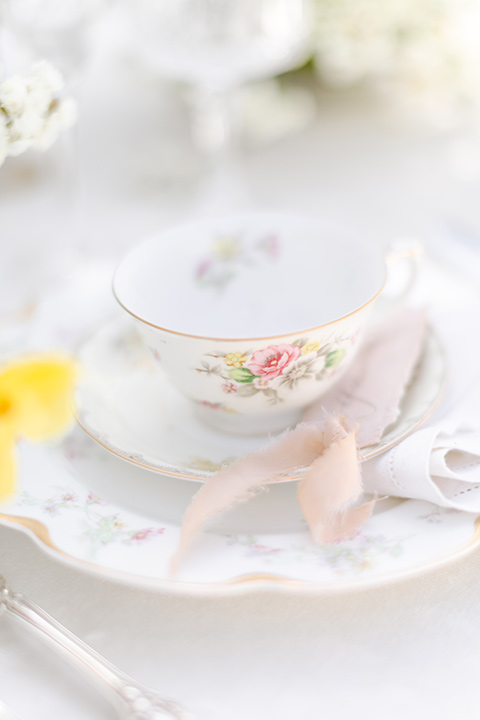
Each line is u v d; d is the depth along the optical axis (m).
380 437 0.38
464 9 0.66
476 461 0.37
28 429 0.41
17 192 0.71
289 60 0.70
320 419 0.39
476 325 0.45
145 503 0.37
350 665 0.33
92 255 0.58
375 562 0.34
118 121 0.82
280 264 0.46
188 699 0.33
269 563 0.34
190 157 0.74
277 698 0.32
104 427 0.40
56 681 0.33
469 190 0.63
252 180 0.69
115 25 0.79
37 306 0.49
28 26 0.55
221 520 0.36
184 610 0.35
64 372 0.44
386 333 0.43
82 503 0.37
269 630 0.34
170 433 0.41
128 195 0.68
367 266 0.43
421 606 0.35
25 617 0.34
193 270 0.46
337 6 0.67
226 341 0.38
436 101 0.73
